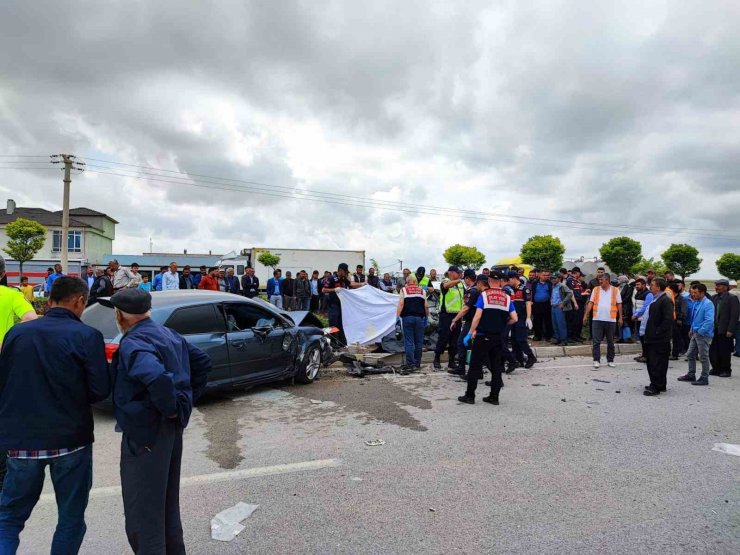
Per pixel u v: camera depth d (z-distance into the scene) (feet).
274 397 24.03
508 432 18.62
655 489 13.71
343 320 36.52
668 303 24.70
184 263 160.45
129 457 8.20
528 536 11.14
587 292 43.52
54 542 8.52
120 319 8.69
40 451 8.28
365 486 13.70
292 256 120.47
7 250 132.05
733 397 24.86
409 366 30.81
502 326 22.74
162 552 8.30
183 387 8.61
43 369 8.25
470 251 187.62
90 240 176.14
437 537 11.07
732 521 11.93
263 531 11.25
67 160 100.78
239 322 23.90
